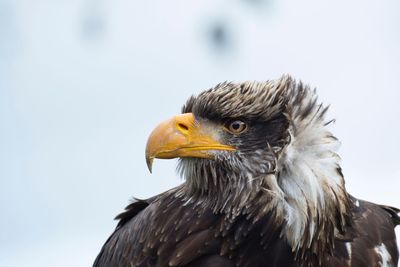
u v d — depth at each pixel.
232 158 12.30
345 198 12.45
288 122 12.20
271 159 12.21
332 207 12.26
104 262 13.98
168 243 12.50
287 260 12.23
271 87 12.38
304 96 12.33
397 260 13.12
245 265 12.34
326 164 12.24
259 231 12.23
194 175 12.57
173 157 12.39
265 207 12.16
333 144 12.32
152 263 12.59
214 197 12.46
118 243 13.48
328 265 12.44
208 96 12.50
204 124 12.42
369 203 13.84
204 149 12.34
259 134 12.30
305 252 12.20
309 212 12.05
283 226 12.14
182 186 13.16
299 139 12.15
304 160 12.09
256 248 12.30
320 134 12.25
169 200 12.90
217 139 12.37
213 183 12.45
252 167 12.27
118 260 13.24
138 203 14.05
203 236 12.40
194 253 12.37
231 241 12.34
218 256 12.41
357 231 12.89
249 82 12.53
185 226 12.50
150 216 12.92
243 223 12.28
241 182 12.30
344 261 12.53
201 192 12.60
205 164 12.41
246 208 12.23
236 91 12.39
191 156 12.37
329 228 12.30
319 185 12.08
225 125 12.39
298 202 12.05
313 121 12.24
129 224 13.57
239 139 12.33
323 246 12.30
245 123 12.32
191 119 12.46
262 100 12.25
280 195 12.08
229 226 12.31
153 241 12.59
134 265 12.76
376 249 12.83
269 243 12.23
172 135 12.37
